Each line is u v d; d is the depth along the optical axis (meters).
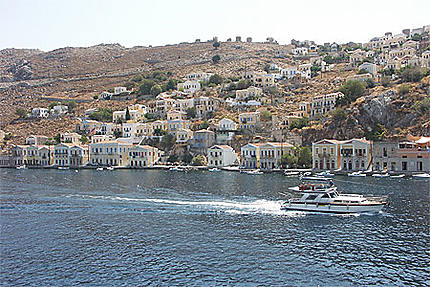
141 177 152.25
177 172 176.12
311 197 79.62
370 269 49.09
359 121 185.25
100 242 60.44
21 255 55.19
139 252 55.84
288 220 72.12
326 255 53.84
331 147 166.75
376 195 95.81
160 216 76.19
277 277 47.22
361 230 64.94
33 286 45.56
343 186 114.44
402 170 148.62
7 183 133.62
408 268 49.19
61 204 88.81
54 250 57.06
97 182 134.12
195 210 81.00
